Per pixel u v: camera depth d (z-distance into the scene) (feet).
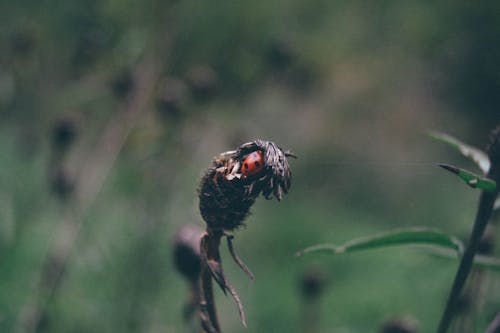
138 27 2.95
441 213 4.41
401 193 4.74
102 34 2.95
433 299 3.11
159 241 2.58
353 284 3.41
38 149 2.81
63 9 3.07
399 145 5.41
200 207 1.01
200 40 3.28
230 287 1.01
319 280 2.28
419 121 5.62
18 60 3.01
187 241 1.30
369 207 4.74
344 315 3.17
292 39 3.60
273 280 3.57
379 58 4.47
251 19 3.41
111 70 2.87
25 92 3.00
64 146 2.36
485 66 5.64
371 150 5.26
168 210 2.65
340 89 4.51
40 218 2.60
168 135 2.74
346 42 4.07
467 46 5.53
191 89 2.89
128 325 2.37
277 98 3.87
